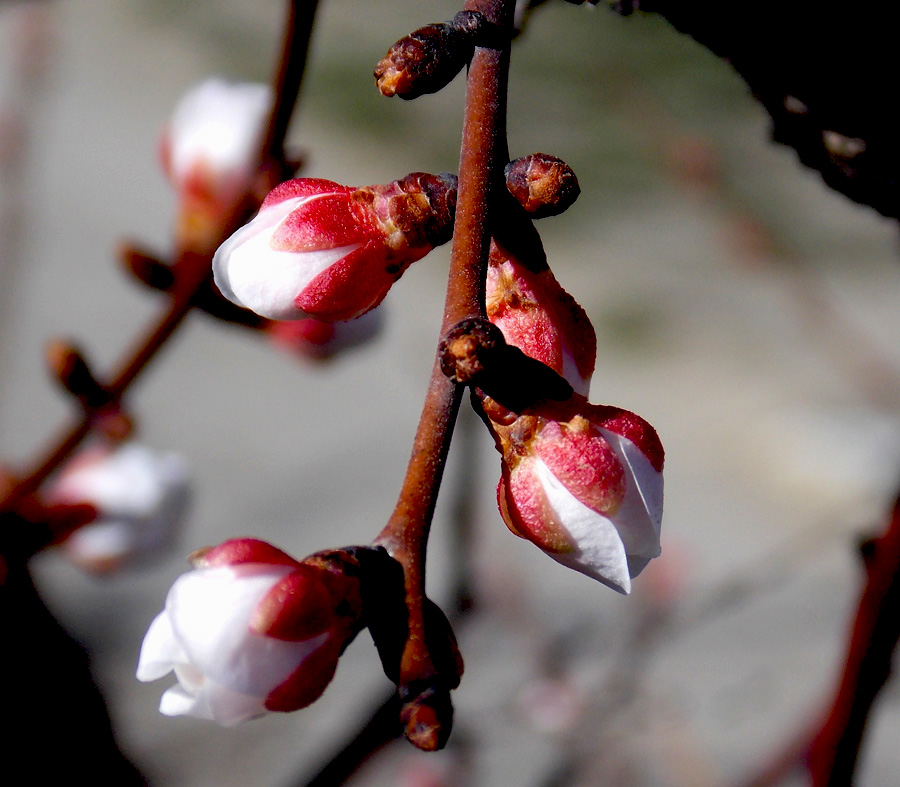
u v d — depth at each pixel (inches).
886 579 9.8
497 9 8.5
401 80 8.4
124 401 11.3
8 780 13.3
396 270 8.9
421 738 8.2
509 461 8.6
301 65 10.0
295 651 8.3
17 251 21.2
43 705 13.8
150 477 13.5
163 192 42.7
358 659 24.0
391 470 30.8
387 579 8.3
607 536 8.5
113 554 13.3
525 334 8.8
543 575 25.4
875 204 9.4
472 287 8.4
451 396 8.4
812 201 44.4
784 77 9.3
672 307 40.8
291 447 31.6
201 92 10.9
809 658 23.7
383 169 46.8
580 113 47.8
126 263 10.9
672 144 25.0
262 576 8.3
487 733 19.9
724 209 24.2
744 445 34.5
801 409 34.6
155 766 20.5
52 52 20.1
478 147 8.5
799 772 12.7
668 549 19.5
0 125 20.0
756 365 37.7
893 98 9.2
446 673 8.3
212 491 29.3
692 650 23.8
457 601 13.5
